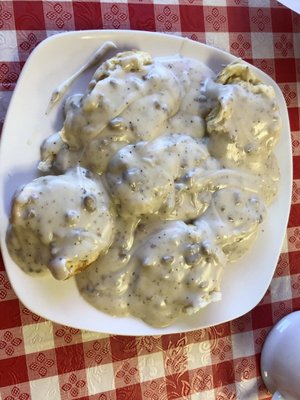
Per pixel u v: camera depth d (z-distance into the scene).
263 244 0.39
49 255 0.31
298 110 0.43
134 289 0.34
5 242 0.32
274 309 0.43
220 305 0.37
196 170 0.35
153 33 0.36
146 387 0.39
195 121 0.36
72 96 0.34
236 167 0.36
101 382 0.38
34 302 0.33
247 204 0.36
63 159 0.33
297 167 0.43
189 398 0.40
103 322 0.34
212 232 0.35
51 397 0.37
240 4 0.41
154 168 0.33
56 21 0.36
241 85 0.36
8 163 0.33
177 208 0.35
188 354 0.41
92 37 0.34
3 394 0.35
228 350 0.42
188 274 0.35
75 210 0.32
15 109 0.33
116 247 0.34
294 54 0.43
